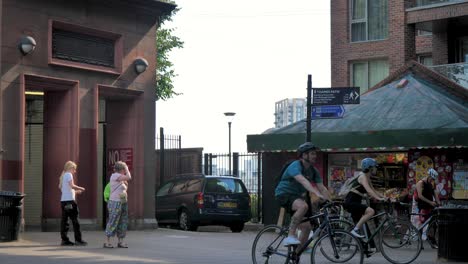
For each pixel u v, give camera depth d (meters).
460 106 21.25
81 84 19.73
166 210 24.59
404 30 29.09
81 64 19.67
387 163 20.84
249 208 24.12
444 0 27.73
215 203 23.53
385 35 30.97
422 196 16.64
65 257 13.53
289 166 11.02
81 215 19.73
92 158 19.94
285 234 11.28
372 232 14.19
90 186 19.91
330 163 21.77
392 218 13.98
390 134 19.73
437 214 15.06
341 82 32.00
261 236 11.44
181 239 18.58
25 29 18.23
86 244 16.11
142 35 21.59
